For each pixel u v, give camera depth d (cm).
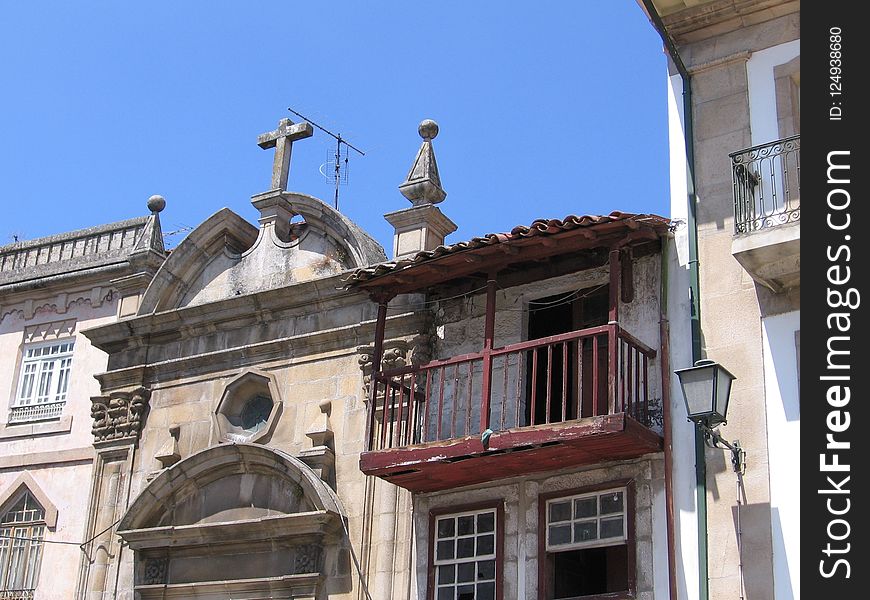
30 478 2242
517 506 1633
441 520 1703
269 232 2070
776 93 1636
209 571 1870
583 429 1502
